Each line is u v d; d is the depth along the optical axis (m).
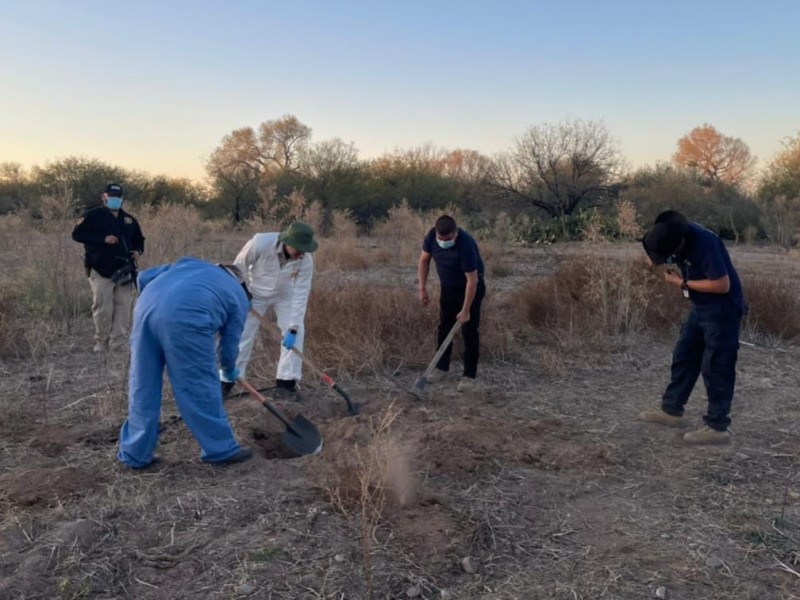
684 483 4.68
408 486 4.29
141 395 4.62
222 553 3.66
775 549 3.87
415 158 35.94
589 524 4.12
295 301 6.23
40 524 3.91
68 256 9.84
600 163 30.66
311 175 33.59
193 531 3.89
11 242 13.83
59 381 6.68
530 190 30.94
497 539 3.90
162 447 5.04
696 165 60.22
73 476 4.45
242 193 33.09
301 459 4.86
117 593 3.38
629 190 31.02
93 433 5.29
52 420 5.62
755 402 6.39
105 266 7.61
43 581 3.42
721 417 5.31
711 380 5.30
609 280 9.16
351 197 32.75
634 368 7.50
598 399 6.48
